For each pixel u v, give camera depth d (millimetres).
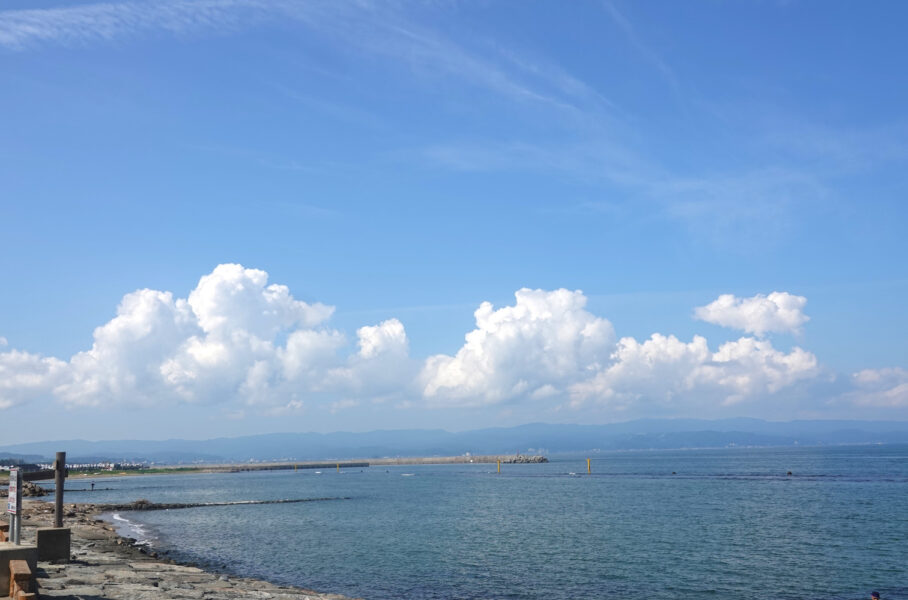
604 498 105625
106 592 24125
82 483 197750
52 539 30344
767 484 131250
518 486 143375
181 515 87312
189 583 30219
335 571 45094
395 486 155250
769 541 56938
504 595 37750
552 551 52938
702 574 43344
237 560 49844
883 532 61031
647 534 62219
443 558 50062
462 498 110938
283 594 29703
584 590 38969
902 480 136750
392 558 50281
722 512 80750
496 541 58781
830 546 53844
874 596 30797
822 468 199625
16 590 17938
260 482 195875
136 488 165125
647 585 40219
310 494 130375
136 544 56375
